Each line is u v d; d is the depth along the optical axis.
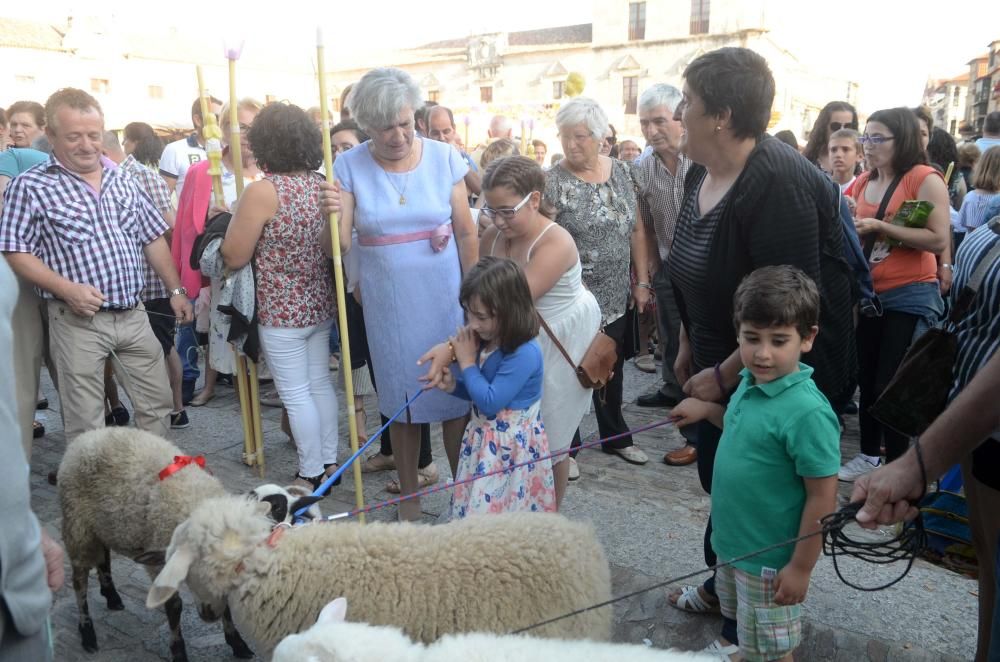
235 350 4.50
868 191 4.57
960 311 2.24
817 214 2.48
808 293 2.22
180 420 5.51
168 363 5.41
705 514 4.10
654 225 5.09
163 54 45.06
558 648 1.72
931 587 3.34
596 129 4.41
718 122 2.49
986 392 1.74
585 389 3.41
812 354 2.66
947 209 4.16
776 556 2.32
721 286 2.65
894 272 4.21
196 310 5.14
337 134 5.83
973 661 2.80
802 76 51.12
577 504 4.23
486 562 2.23
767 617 2.38
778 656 2.40
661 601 3.26
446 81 50.09
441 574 2.21
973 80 60.19
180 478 2.79
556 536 2.33
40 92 40.66
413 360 3.66
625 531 3.90
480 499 2.92
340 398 6.22
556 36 48.84
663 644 2.99
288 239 3.99
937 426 1.84
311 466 4.29
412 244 3.60
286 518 2.56
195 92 46.88
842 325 2.68
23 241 3.79
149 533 2.78
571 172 4.52
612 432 4.89
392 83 3.39
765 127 2.51
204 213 5.11
